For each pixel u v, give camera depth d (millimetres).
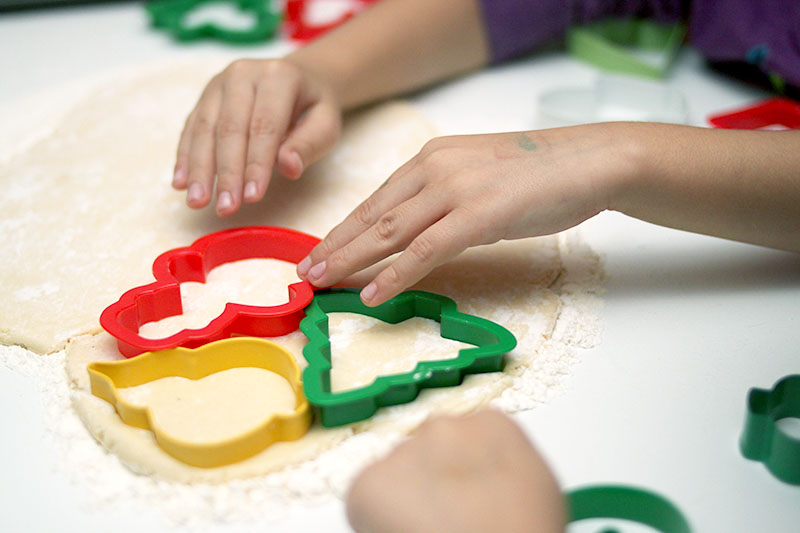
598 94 670
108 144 618
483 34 709
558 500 336
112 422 421
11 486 406
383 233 467
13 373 458
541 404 439
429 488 329
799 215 495
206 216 551
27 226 543
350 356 457
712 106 673
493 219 458
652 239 541
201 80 692
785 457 401
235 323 464
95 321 476
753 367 458
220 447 400
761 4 671
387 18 669
